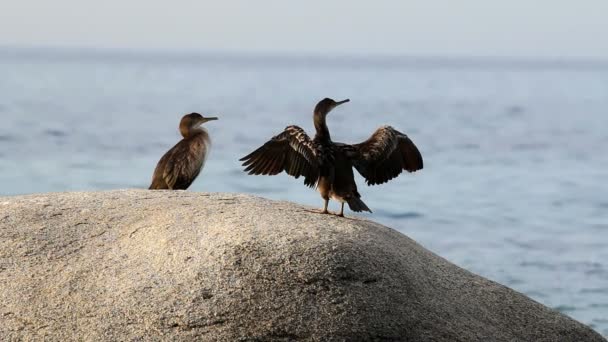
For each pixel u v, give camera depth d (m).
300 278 7.89
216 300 7.71
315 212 9.30
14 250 8.52
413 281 8.38
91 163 34.00
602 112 78.88
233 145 42.91
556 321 8.95
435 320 8.10
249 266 7.96
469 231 23.12
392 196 28.81
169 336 7.46
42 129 48.03
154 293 7.82
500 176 34.72
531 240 21.95
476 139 50.25
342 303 7.79
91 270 8.21
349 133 52.69
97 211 9.21
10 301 7.90
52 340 7.50
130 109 69.06
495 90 140.12
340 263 8.05
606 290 17.16
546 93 128.25
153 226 8.78
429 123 62.03
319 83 164.50
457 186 31.55
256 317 7.61
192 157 11.73
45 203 9.41
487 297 8.92
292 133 8.62
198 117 12.02
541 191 30.84
